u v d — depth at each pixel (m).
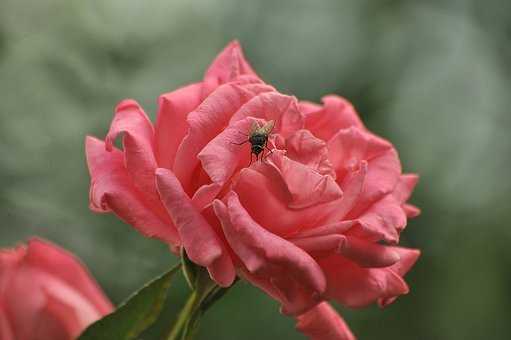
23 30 0.90
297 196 0.57
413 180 0.62
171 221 0.58
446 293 0.98
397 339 0.95
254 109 0.58
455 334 0.98
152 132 0.59
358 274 0.58
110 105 0.89
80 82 0.89
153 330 0.82
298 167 0.57
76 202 0.85
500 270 1.00
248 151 0.59
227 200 0.57
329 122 0.62
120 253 0.84
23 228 0.84
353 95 1.01
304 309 0.57
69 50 0.90
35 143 0.87
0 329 0.64
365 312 0.95
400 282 0.59
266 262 0.56
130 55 0.91
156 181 0.57
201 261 0.56
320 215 0.58
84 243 0.84
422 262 0.99
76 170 0.87
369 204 0.59
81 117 0.89
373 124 1.01
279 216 0.58
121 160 0.59
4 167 0.84
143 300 0.59
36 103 0.88
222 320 0.89
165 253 0.84
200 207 0.57
